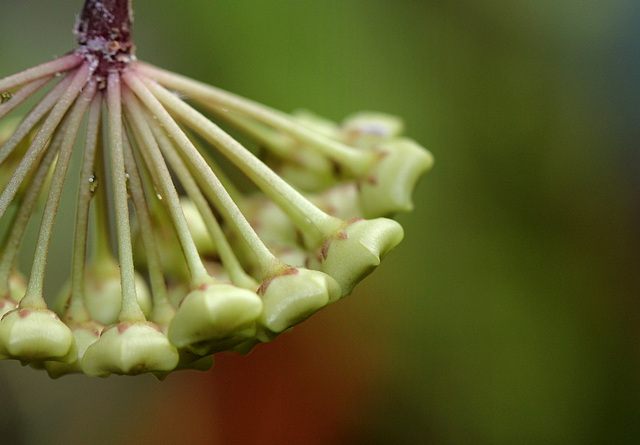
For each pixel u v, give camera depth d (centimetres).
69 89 19
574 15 30
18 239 19
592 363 31
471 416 31
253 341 19
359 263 18
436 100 29
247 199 20
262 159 21
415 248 30
